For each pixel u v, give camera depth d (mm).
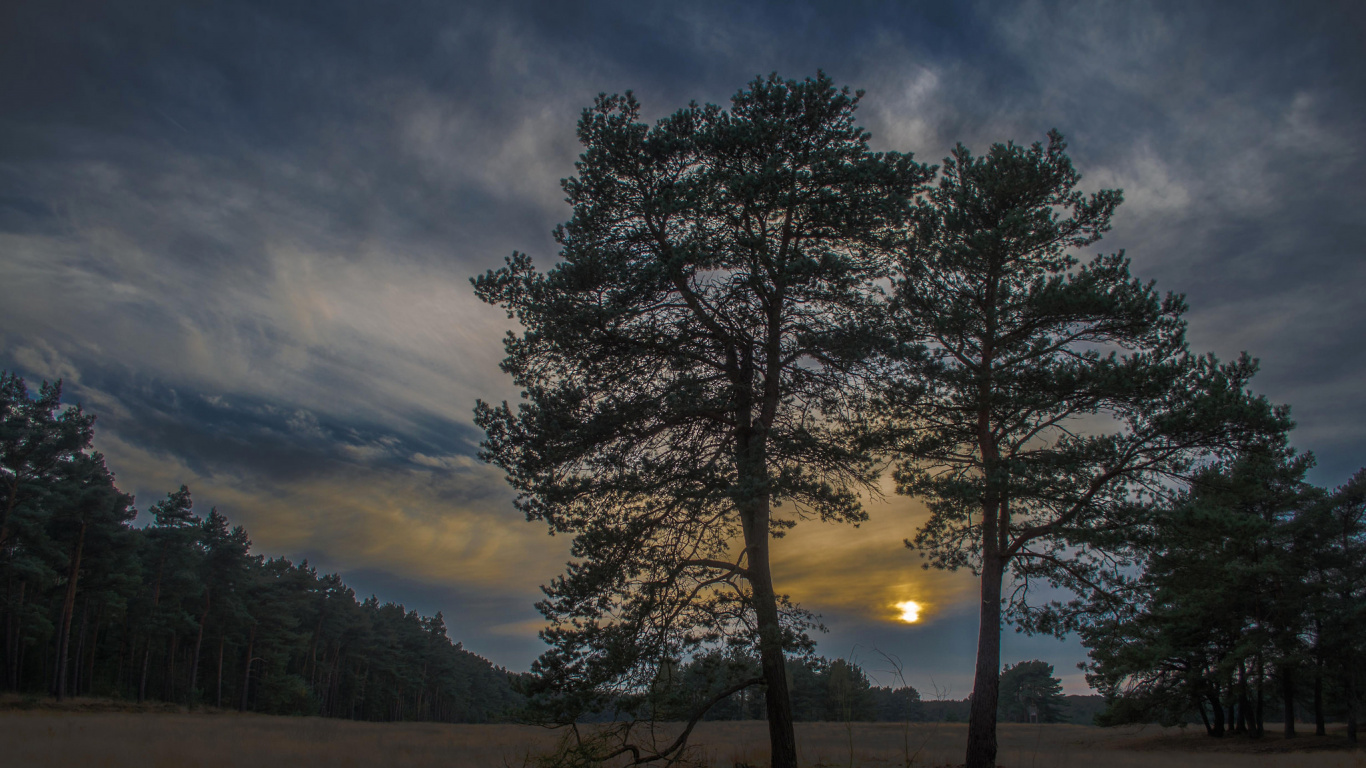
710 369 12617
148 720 29984
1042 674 69250
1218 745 29109
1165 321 14672
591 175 12367
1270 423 13305
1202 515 13734
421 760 16391
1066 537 14719
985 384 15359
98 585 44719
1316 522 28312
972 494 14336
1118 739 34281
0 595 42875
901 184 12227
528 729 33688
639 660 10234
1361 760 21219
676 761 11461
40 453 41562
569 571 10938
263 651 64250
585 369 12016
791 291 11945
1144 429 14375
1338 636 27703
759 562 11297
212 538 59750
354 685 85875
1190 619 29031
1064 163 16969
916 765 14422
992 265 16453
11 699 36469
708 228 11961
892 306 14148
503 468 11828
